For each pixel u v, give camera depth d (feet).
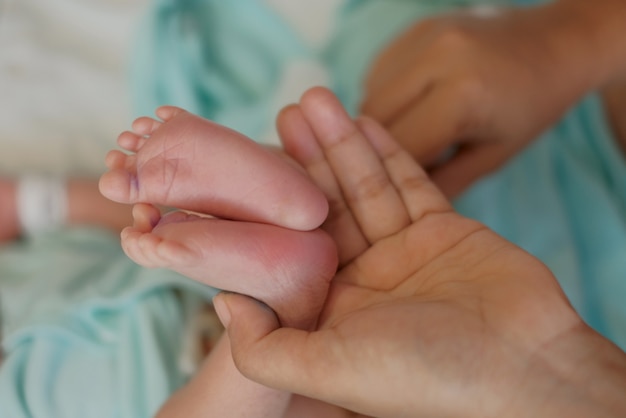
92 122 2.16
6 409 1.48
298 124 1.24
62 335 1.57
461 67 1.47
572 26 1.57
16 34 2.24
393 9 2.05
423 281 1.10
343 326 1.01
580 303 1.63
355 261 1.18
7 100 2.13
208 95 1.99
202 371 1.22
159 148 1.06
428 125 1.48
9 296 1.67
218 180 1.05
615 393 0.92
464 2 2.13
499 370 0.95
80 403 1.49
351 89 1.90
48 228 1.92
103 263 1.76
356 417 1.17
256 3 2.14
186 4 2.13
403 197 1.22
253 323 1.05
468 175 1.56
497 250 1.07
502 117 1.48
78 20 2.29
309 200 1.06
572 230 1.77
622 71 1.61
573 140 1.91
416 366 0.95
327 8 2.28
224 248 1.01
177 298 1.62
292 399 1.18
